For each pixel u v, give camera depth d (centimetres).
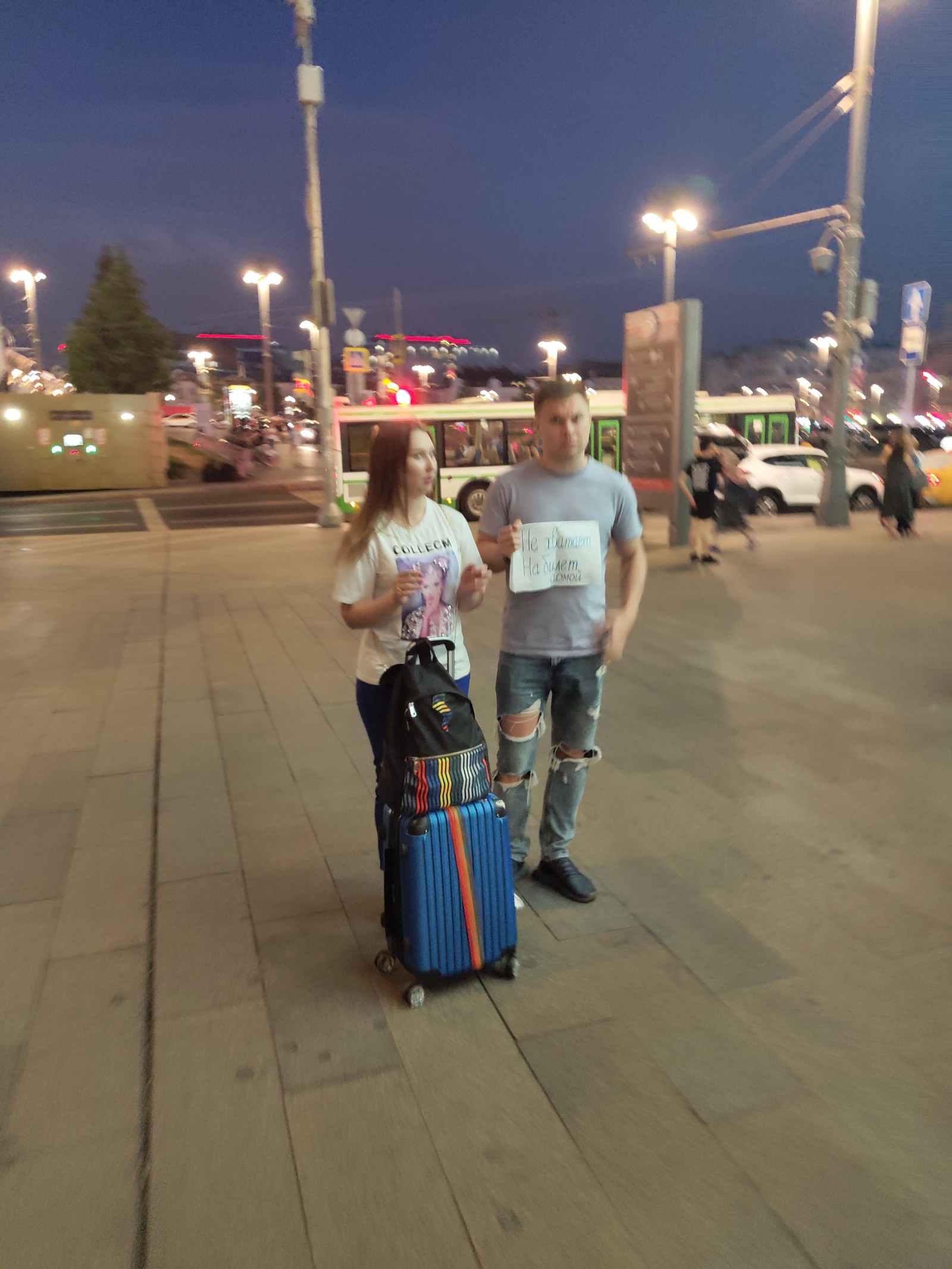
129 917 341
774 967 303
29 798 455
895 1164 221
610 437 2141
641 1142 228
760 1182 215
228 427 4556
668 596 982
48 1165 222
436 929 276
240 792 461
